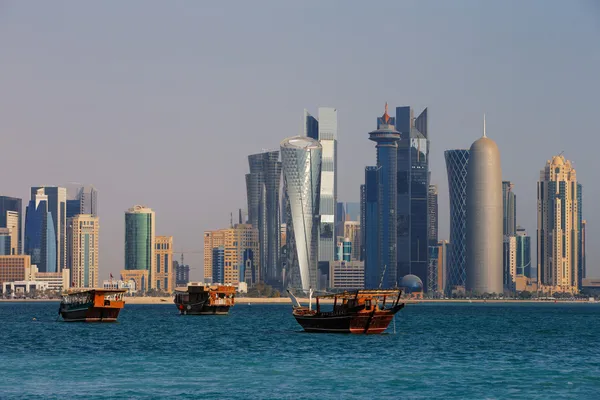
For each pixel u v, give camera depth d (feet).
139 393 433.48
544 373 508.53
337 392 439.22
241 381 472.85
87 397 421.59
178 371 512.22
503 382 472.03
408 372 510.17
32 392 434.30
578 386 459.32
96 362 559.38
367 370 518.78
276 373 504.43
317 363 552.82
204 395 428.97
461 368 531.50
